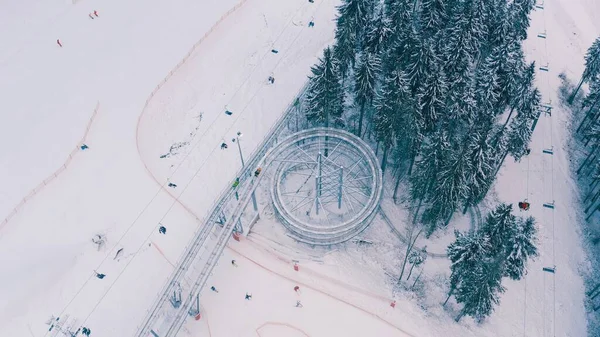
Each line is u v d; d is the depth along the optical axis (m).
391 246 55.34
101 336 43.00
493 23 65.44
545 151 67.81
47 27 74.94
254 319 45.50
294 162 58.25
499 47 60.59
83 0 79.56
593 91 69.06
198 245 48.25
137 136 59.50
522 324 50.84
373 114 61.50
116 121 61.03
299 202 56.59
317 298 47.56
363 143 59.62
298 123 62.78
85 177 55.09
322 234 52.06
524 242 46.44
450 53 58.75
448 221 57.59
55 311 44.38
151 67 67.62
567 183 64.56
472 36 60.16
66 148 57.91
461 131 59.38
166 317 44.38
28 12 77.75
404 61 60.22
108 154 57.53
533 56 81.81
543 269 55.84
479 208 59.97
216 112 63.03
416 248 55.69
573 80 79.31
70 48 71.19
